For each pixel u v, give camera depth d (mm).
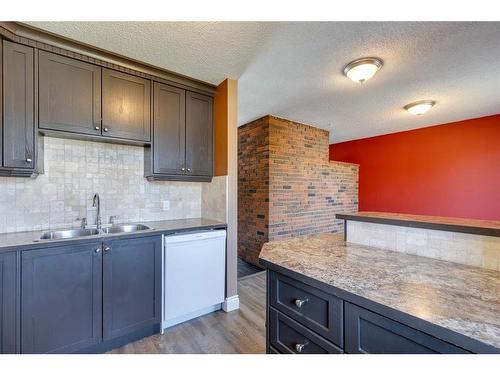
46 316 1507
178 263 2062
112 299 1743
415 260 1142
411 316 652
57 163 2025
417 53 2043
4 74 1585
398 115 3732
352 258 1174
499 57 2107
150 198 2521
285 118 3852
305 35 1782
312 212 4258
